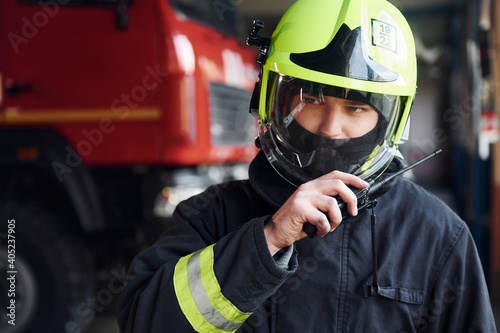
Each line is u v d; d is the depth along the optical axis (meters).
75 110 3.11
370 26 1.12
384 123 1.13
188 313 1.04
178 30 3.12
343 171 1.14
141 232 3.14
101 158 3.11
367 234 1.15
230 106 3.60
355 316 1.12
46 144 3.09
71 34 3.11
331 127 1.11
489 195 4.66
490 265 4.53
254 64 4.08
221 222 1.22
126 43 3.08
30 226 3.03
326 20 1.12
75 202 3.07
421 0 11.79
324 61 1.09
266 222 1.05
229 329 1.05
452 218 1.18
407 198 1.19
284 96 1.14
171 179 3.11
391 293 1.11
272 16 9.20
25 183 3.23
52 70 3.12
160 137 3.08
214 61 3.41
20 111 3.13
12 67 3.13
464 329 1.17
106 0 3.07
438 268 1.15
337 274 1.13
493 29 4.43
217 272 1.03
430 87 13.05
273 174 1.22
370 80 1.08
